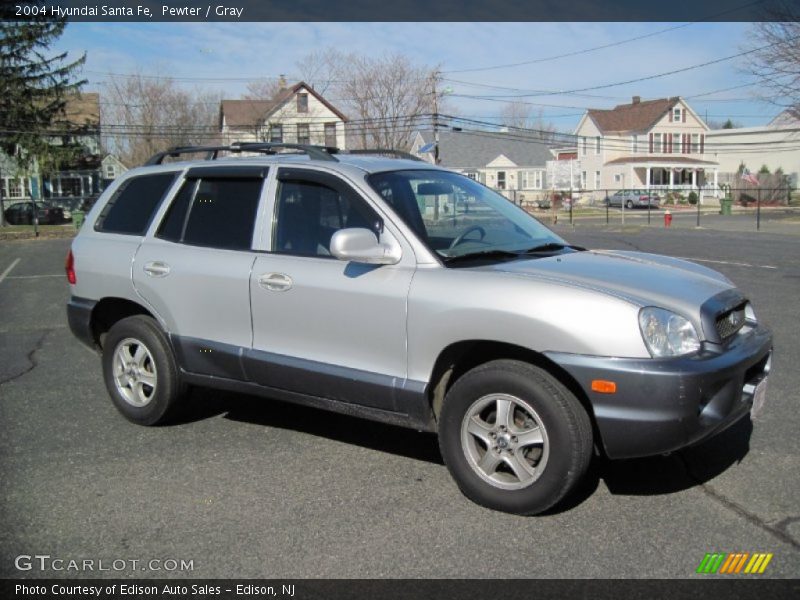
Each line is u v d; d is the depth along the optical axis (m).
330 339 4.21
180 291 4.84
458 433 3.81
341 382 4.14
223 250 4.71
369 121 42.03
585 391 3.43
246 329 4.57
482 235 4.33
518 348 3.75
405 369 3.96
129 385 5.23
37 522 3.73
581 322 3.44
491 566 3.23
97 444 4.84
